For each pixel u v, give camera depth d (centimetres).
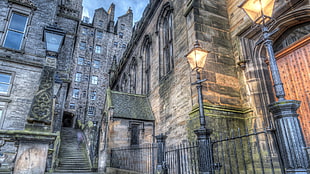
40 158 524
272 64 406
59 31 852
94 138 1947
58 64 2411
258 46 989
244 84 1012
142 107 1714
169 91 1395
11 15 1617
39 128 559
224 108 956
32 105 580
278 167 770
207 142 570
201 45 1061
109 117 1496
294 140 337
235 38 1117
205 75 998
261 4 458
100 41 4906
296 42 834
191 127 978
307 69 794
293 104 357
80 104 4175
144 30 2239
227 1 1262
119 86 3162
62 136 2550
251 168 851
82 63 4516
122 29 5331
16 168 496
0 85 1437
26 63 1520
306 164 324
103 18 5200
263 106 905
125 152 1345
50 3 1805
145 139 1514
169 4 1600
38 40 1642
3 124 1346
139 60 2302
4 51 1498
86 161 1922
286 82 884
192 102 1020
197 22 1113
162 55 1703
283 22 852
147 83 2027
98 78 4525
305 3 770
